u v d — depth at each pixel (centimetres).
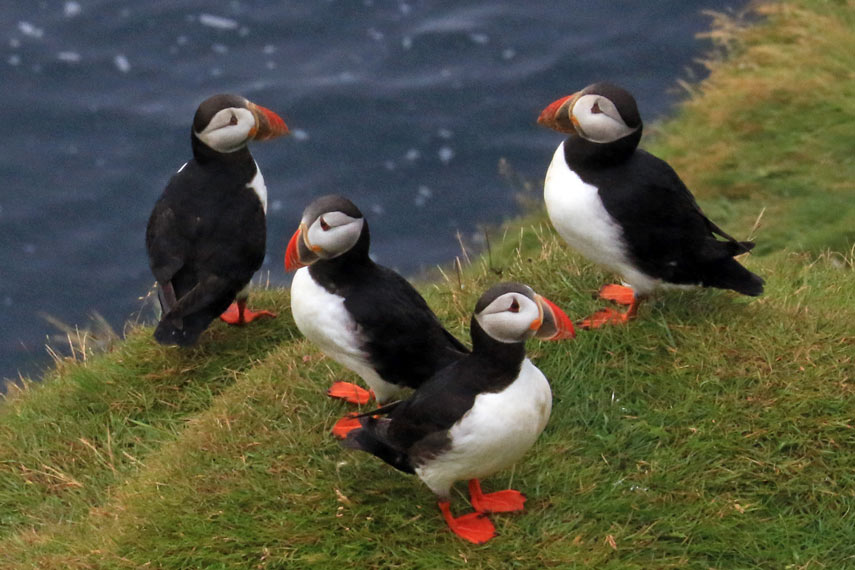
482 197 2200
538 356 999
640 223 959
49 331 2022
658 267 983
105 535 868
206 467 919
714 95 1828
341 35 2691
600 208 964
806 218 1509
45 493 1015
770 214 1548
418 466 792
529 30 2630
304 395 991
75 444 1052
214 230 1065
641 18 2578
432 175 2269
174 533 848
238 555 820
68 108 2522
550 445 909
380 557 809
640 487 866
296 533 830
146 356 1143
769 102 1752
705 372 959
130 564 826
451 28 2666
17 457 1048
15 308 2067
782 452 888
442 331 923
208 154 1090
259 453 920
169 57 2659
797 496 855
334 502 858
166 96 2550
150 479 921
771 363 956
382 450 810
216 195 1080
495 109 2416
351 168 2306
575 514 841
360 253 896
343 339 902
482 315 752
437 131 2378
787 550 816
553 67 2497
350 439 818
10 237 2222
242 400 996
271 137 1105
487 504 842
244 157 1105
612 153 960
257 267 1102
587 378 973
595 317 1038
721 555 815
